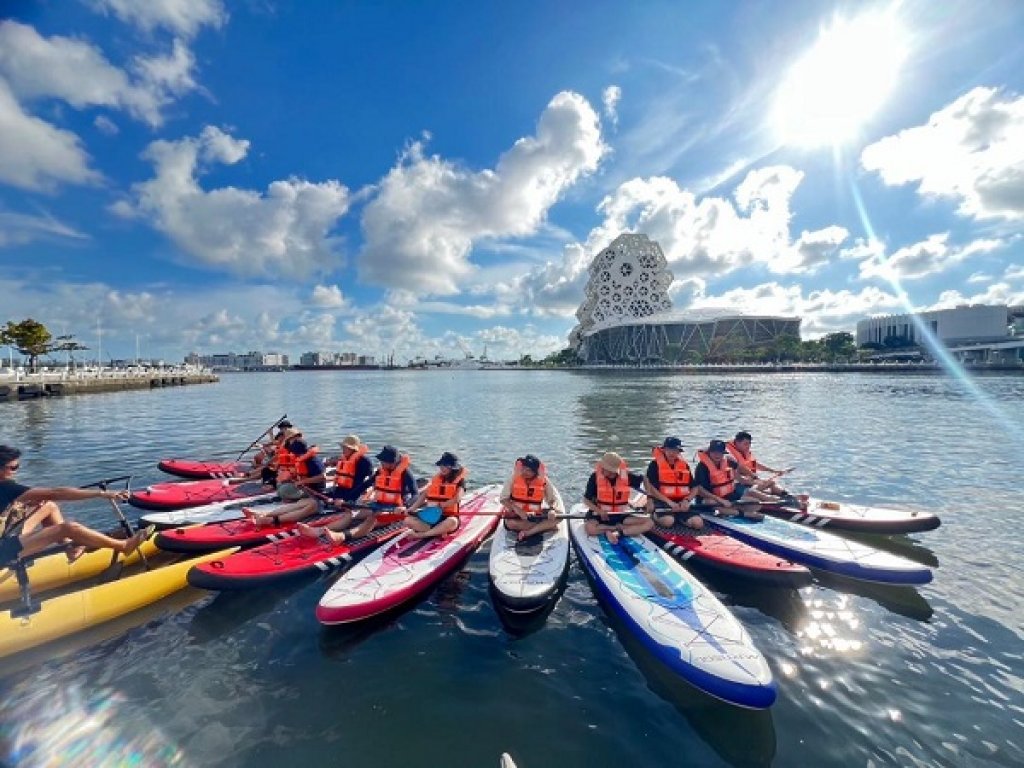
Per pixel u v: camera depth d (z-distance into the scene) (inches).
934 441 715.4
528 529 295.4
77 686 190.4
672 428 887.7
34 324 2204.7
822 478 497.0
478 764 156.1
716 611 218.8
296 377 5565.9
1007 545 317.7
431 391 2228.1
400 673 198.5
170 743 163.3
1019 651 207.9
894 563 263.9
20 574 224.7
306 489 335.6
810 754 158.2
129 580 240.4
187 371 3287.4
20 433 847.1
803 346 4284.0
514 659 207.9
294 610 244.4
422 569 264.2
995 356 4084.6
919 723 169.5
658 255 5900.6
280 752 159.6
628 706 180.7
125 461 607.2
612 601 238.2
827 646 213.2
